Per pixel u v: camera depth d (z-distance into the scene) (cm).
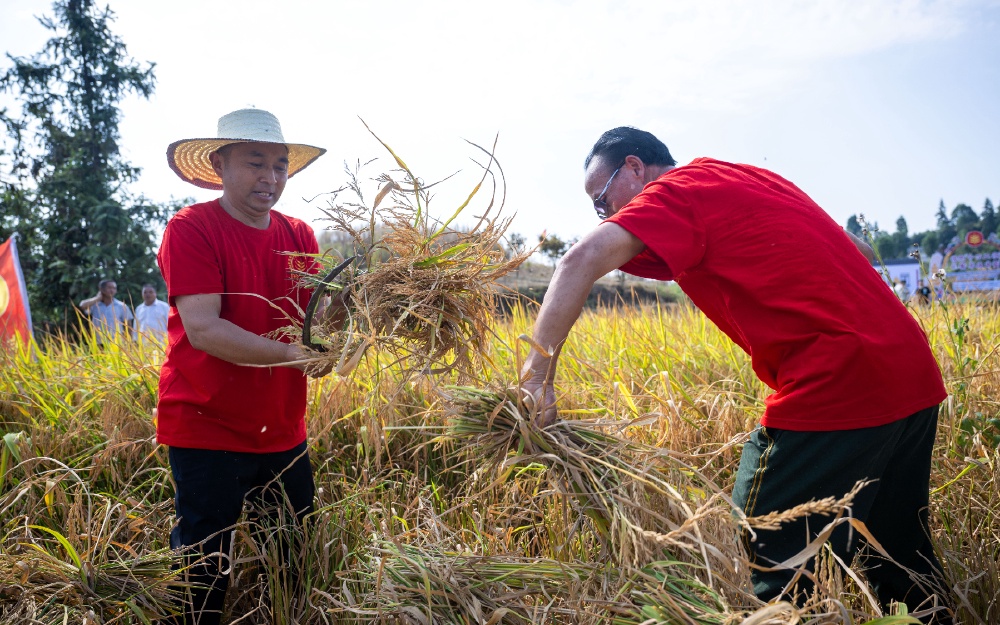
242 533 281
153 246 2167
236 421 280
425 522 303
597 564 225
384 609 234
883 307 226
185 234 270
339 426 421
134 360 484
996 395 393
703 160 255
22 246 2173
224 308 281
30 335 570
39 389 471
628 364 474
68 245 2117
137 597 255
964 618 250
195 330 264
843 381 218
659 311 630
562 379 437
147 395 447
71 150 2286
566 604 216
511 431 229
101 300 815
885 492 245
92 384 472
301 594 287
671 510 224
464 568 245
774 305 226
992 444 343
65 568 256
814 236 227
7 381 471
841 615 176
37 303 2075
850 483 222
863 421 218
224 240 280
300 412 303
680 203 230
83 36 2325
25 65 2303
